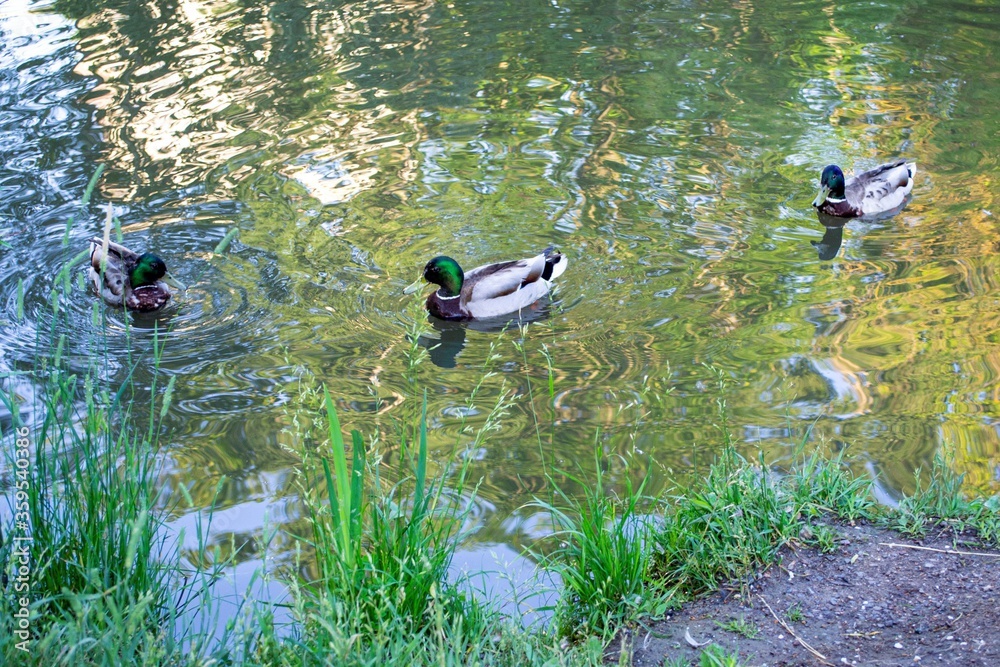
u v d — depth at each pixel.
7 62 14.17
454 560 5.39
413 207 10.43
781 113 12.56
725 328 8.15
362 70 13.98
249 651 4.33
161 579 4.86
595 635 4.59
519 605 4.98
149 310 8.65
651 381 7.36
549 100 13.01
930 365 7.35
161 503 5.99
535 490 6.04
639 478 6.11
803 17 16.00
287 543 5.59
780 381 7.24
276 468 6.35
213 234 9.92
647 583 4.89
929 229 9.91
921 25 15.45
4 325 8.33
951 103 12.73
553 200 10.52
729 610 4.66
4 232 9.88
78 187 10.78
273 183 10.90
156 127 12.21
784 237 9.81
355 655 3.98
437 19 16.02
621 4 16.72
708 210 10.34
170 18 16.05
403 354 8.04
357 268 9.39
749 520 5.12
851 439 6.40
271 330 8.36
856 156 11.39
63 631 4.11
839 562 4.91
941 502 5.30
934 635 4.32
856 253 9.46
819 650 4.31
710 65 14.09
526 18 16.00
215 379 7.57
